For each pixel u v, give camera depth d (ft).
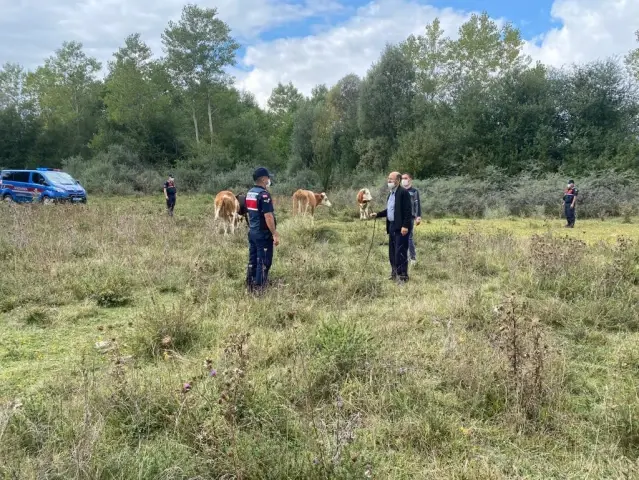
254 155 143.13
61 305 19.35
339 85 124.57
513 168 83.92
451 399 11.43
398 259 23.79
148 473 8.13
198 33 122.01
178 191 108.68
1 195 69.31
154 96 129.29
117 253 27.25
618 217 61.72
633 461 9.16
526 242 31.19
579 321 16.92
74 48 148.25
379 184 81.46
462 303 18.04
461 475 8.54
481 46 119.03
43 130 141.90
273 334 15.16
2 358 14.10
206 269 25.00
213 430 9.00
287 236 34.81
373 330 15.57
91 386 11.41
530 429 10.18
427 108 101.14
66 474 7.89
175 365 13.11
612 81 85.35
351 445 9.13
